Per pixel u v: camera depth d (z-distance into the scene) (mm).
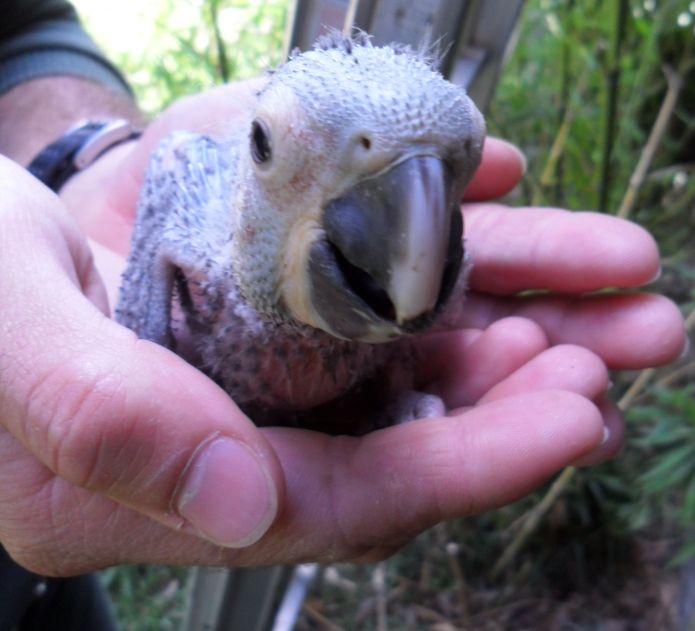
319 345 143
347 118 110
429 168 108
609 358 175
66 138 245
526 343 170
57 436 107
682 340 171
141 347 114
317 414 168
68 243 139
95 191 236
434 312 122
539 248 177
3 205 129
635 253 168
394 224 108
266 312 134
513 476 128
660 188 374
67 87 277
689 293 353
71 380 106
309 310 123
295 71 119
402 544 148
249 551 135
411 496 129
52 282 118
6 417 112
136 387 107
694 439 278
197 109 213
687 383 343
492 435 129
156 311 154
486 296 194
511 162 202
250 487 110
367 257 112
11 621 221
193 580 245
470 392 172
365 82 111
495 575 338
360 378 160
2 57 282
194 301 156
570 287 178
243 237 130
